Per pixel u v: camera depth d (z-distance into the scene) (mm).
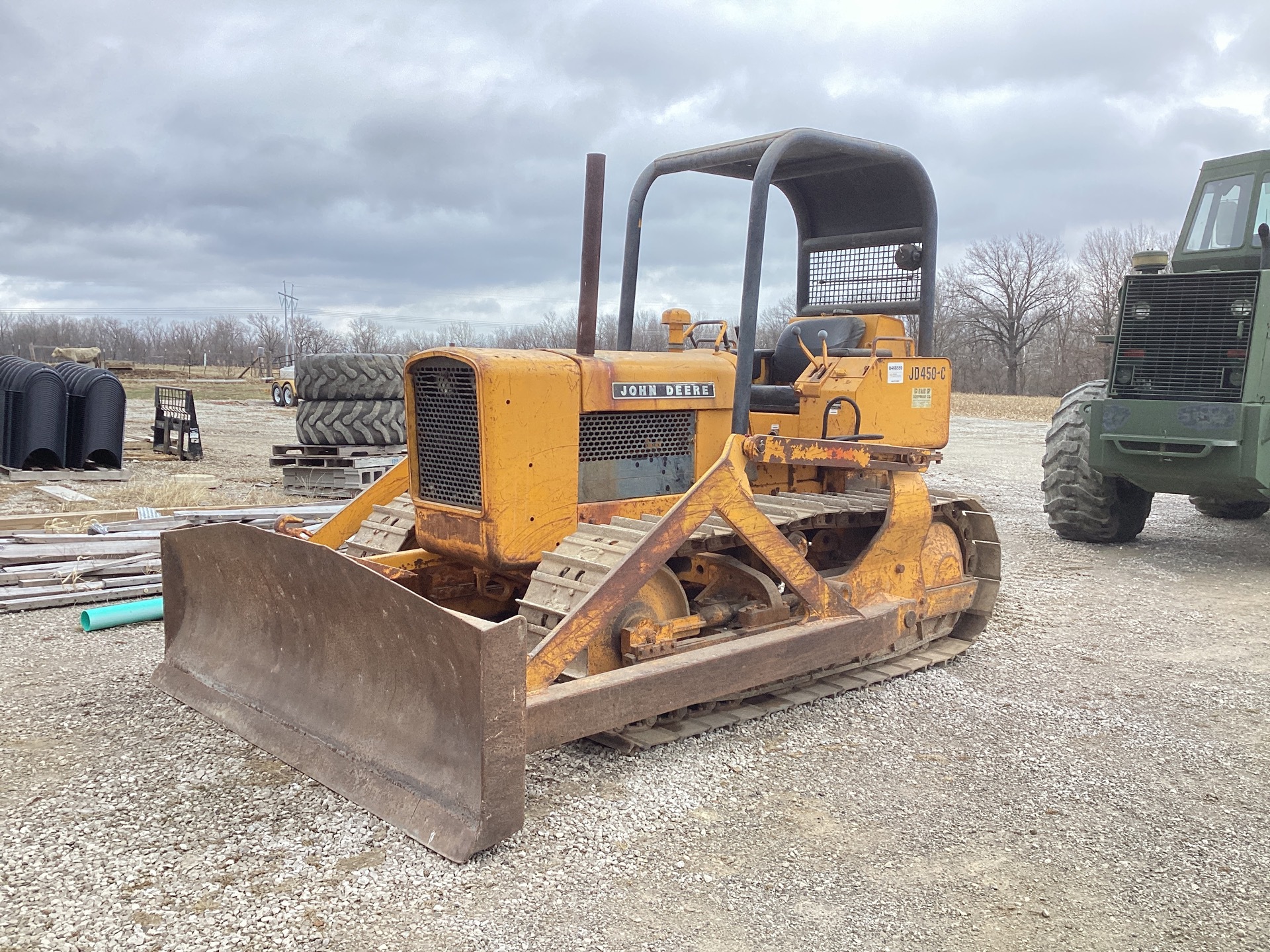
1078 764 4000
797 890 2992
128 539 6996
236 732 4008
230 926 2725
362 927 2738
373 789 3396
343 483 10805
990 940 2748
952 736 4293
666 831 3354
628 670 3875
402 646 3432
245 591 4254
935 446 5793
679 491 4789
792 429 5348
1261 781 3854
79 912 2777
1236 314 7332
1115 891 3020
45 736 4051
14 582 6336
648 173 5395
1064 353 60656
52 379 11531
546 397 4191
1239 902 2965
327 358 10852
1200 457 7531
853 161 5543
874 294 6180
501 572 4293
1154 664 5398
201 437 17312
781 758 4027
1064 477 8781
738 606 4629
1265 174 7938
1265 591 7180
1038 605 6738
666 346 5809
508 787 3154
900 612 5109
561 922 2787
